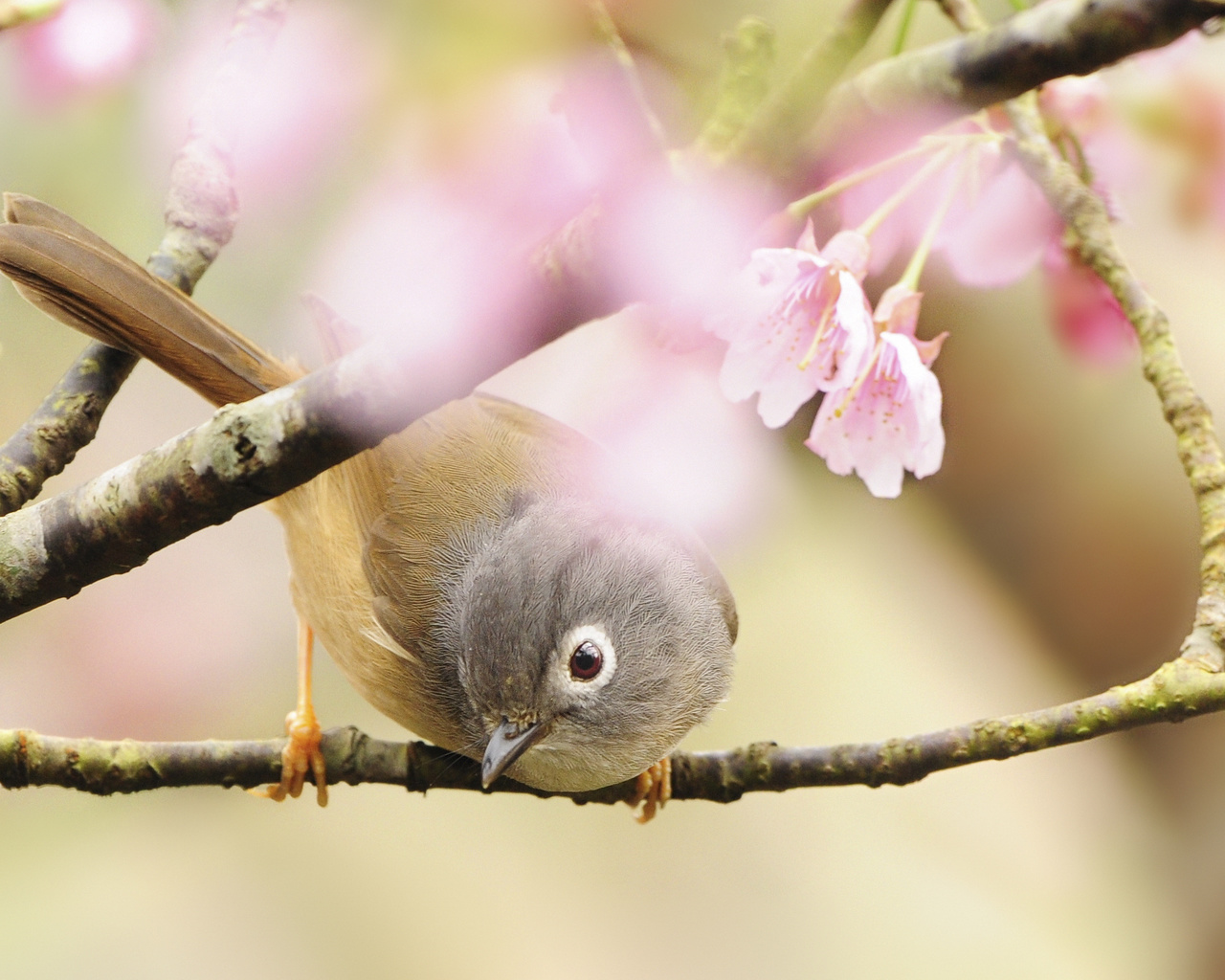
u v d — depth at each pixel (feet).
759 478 7.86
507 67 7.39
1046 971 7.79
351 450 7.16
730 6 7.48
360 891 7.77
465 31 7.39
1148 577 8.37
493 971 7.74
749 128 7.10
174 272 7.38
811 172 7.11
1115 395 8.47
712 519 7.82
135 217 7.60
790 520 8.03
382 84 7.41
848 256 7.29
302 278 7.64
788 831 7.82
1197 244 7.49
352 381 7.15
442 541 7.45
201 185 7.39
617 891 7.79
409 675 7.44
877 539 8.37
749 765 7.39
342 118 7.43
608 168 7.15
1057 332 7.41
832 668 7.90
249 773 7.33
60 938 7.75
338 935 7.75
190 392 7.91
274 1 7.41
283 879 7.78
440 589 7.44
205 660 7.77
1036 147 7.37
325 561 7.47
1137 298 7.36
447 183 7.39
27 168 7.58
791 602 7.93
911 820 7.85
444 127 7.39
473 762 7.45
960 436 8.59
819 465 8.34
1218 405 7.93
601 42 7.18
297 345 7.67
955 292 8.39
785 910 7.79
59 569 7.20
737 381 7.27
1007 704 7.96
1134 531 8.38
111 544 7.19
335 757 7.43
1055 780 7.91
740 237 7.11
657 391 7.64
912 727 7.88
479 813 7.82
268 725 7.78
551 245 7.12
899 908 7.79
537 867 7.80
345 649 7.47
